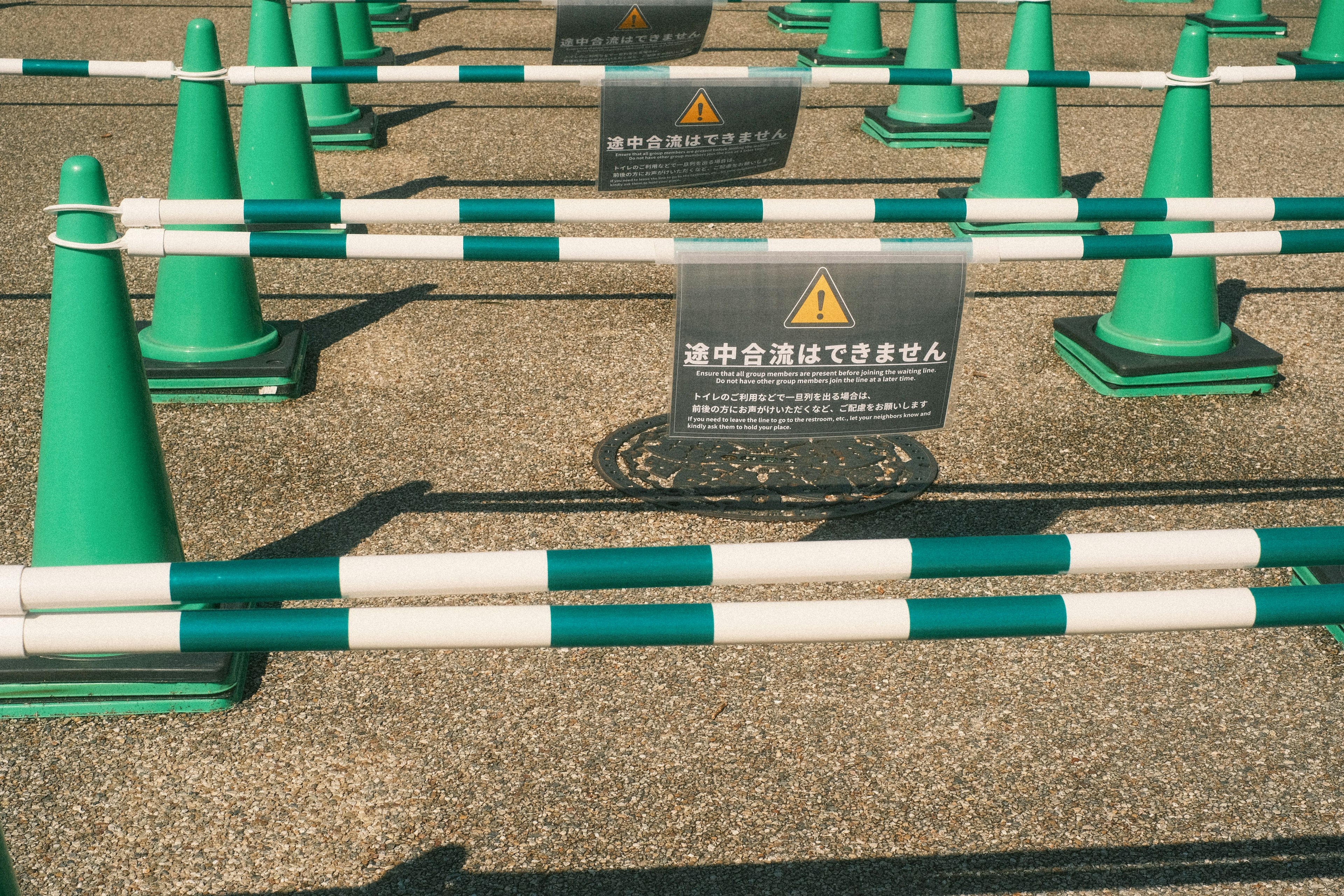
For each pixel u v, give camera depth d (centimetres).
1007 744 296
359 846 265
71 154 756
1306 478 420
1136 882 257
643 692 313
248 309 472
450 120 856
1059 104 934
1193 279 480
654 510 393
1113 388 475
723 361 289
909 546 203
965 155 798
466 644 195
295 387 468
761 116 496
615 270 604
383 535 378
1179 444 442
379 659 326
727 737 298
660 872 259
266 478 410
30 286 561
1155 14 1263
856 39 1002
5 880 158
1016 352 517
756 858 262
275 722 302
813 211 385
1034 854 264
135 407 318
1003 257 335
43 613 273
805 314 286
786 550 202
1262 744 297
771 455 427
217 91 447
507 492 403
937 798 279
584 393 473
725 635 199
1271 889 256
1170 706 310
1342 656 329
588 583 201
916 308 289
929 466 421
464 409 459
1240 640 337
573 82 542
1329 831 271
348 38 983
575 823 272
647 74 477
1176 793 281
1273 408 471
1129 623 201
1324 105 941
